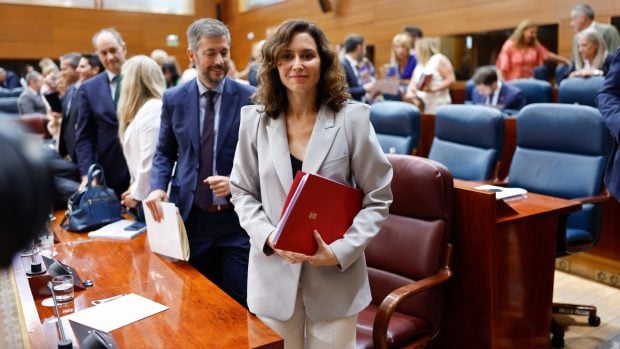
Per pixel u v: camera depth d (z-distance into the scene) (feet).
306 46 4.80
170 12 34.30
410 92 16.97
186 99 6.97
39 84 20.66
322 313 4.96
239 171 5.32
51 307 5.52
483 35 19.11
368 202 4.96
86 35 32.04
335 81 4.97
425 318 6.63
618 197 7.68
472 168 10.62
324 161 4.85
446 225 6.74
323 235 4.71
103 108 10.28
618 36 12.84
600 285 11.02
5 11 29.99
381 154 4.93
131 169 8.29
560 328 8.48
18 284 5.07
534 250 7.47
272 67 5.01
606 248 11.00
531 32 16.37
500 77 16.94
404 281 6.89
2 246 1.32
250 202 5.21
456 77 20.11
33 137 1.46
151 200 6.82
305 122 5.07
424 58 16.94
